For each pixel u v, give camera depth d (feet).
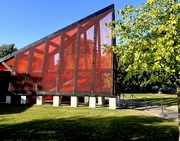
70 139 28.66
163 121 41.78
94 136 30.22
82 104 72.74
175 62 20.80
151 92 180.04
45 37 73.56
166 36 20.01
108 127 36.06
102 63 65.51
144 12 24.63
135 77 148.97
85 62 67.36
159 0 23.57
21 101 71.36
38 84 70.74
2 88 79.30
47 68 71.10
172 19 20.35
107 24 30.55
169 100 92.17
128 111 56.70
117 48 26.61
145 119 44.04
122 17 26.66
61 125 37.55
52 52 71.87
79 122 40.50
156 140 28.07
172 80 24.53
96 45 67.41
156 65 20.54
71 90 66.54
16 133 31.65
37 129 34.32
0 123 39.11
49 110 56.95
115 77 71.41
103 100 74.74
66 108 61.16
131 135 30.71
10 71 80.79
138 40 23.84
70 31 71.20
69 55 69.62
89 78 65.72
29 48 74.74
